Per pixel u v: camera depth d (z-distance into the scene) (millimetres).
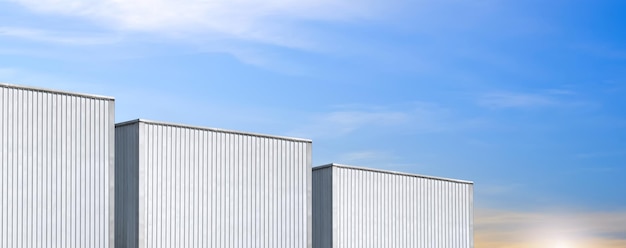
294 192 42812
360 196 47062
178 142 38906
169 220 38281
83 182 35750
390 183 48344
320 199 46750
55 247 34750
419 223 49219
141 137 37781
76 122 35750
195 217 39094
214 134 40125
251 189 41156
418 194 49438
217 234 39719
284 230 42219
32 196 34281
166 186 38312
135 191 37688
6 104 33844
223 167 40250
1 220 33406
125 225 38062
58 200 34969
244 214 40781
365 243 46906
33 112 34562
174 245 38312
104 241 36156
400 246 48219
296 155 43094
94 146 36219
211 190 39719
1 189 33500
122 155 38500
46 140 34844
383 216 47781
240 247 40469
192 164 39219
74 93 35781
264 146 41844
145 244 37531
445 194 50719
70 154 35438
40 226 34406
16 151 33969
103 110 36625
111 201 36500
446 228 50438
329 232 46031
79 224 35500
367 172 47500
